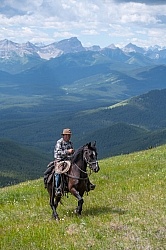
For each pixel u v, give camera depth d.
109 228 14.05
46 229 14.89
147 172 27.84
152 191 20.22
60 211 18.39
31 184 29.64
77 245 12.52
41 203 20.94
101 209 17.64
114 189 22.41
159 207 16.44
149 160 33.38
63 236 13.77
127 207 17.38
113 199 19.58
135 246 11.88
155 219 14.55
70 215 17.31
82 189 16.62
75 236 13.57
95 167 15.92
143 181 24.02
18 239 13.78
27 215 18.48
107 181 25.91
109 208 17.69
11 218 18.23
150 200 18.06
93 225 14.77
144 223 14.16
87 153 16.20
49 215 17.92
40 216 18.00
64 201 20.45
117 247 11.93
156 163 31.12
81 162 16.48
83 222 15.26
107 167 31.52
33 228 15.28
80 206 16.41
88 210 17.73
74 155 16.75
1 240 13.84
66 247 12.37
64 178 16.61
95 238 13.10
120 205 17.97
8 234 14.63
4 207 21.33
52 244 12.86
